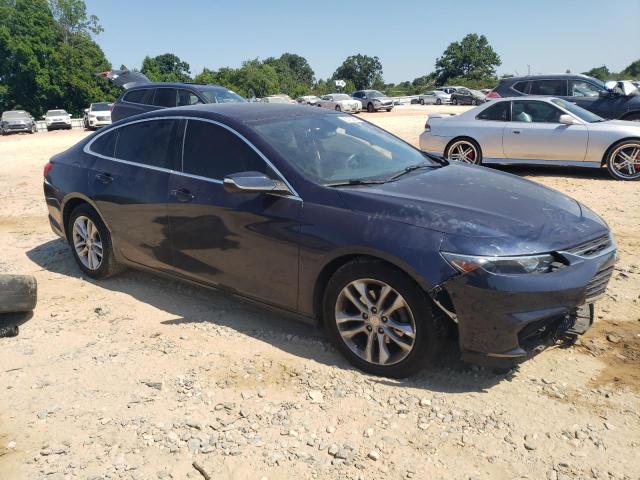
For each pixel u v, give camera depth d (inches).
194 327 172.7
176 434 122.4
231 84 2940.5
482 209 136.6
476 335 126.2
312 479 108.2
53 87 2471.7
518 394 131.4
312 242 143.6
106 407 133.1
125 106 569.9
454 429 120.3
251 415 127.9
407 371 136.0
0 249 264.4
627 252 223.8
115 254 202.7
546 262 125.9
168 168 181.3
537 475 106.9
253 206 155.5
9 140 1039.6
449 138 428.5
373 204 139.3
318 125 178.9
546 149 395.2
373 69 4461.1
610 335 155.4
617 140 371.6
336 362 148.6
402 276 131.0
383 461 112.0
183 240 175.2
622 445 113.7
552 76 524.4
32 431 125.1
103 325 176.7
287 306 154.8
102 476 110.7
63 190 215.2
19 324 179.2
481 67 4003.4
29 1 2443.4
